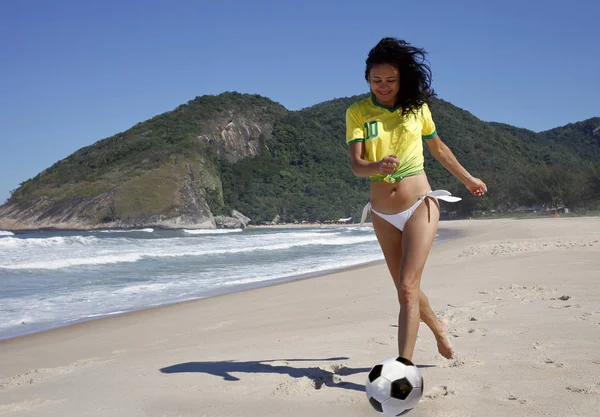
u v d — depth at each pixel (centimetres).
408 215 290
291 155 15038
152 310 876
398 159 285
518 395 281
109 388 365
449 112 16775
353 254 2036
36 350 617
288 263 1705
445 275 961
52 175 13125
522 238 2050
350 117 300
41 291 1123
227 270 1513
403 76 289
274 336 541
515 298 634
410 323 273
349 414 273
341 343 455
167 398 326
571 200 6925
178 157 12262
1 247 2362
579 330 426
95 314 859
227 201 12350
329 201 13225
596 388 285
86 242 2764
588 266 902
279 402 299
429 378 320
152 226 10144
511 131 19875
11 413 325
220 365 408
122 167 12419
